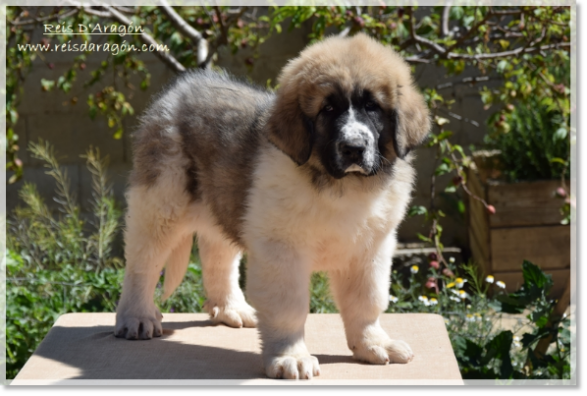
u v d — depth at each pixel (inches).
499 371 198.7
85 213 329.1
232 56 320.2
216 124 150.2
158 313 168.2
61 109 326.3
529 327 249.3
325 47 131.6
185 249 170.9
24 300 215.2
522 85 245.1
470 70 322.0
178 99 159.5
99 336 161.2
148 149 157.2
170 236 159.8
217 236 160.2
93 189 328.5
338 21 225.5
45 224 276.7
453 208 326.3
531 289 207.6
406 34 260.2
